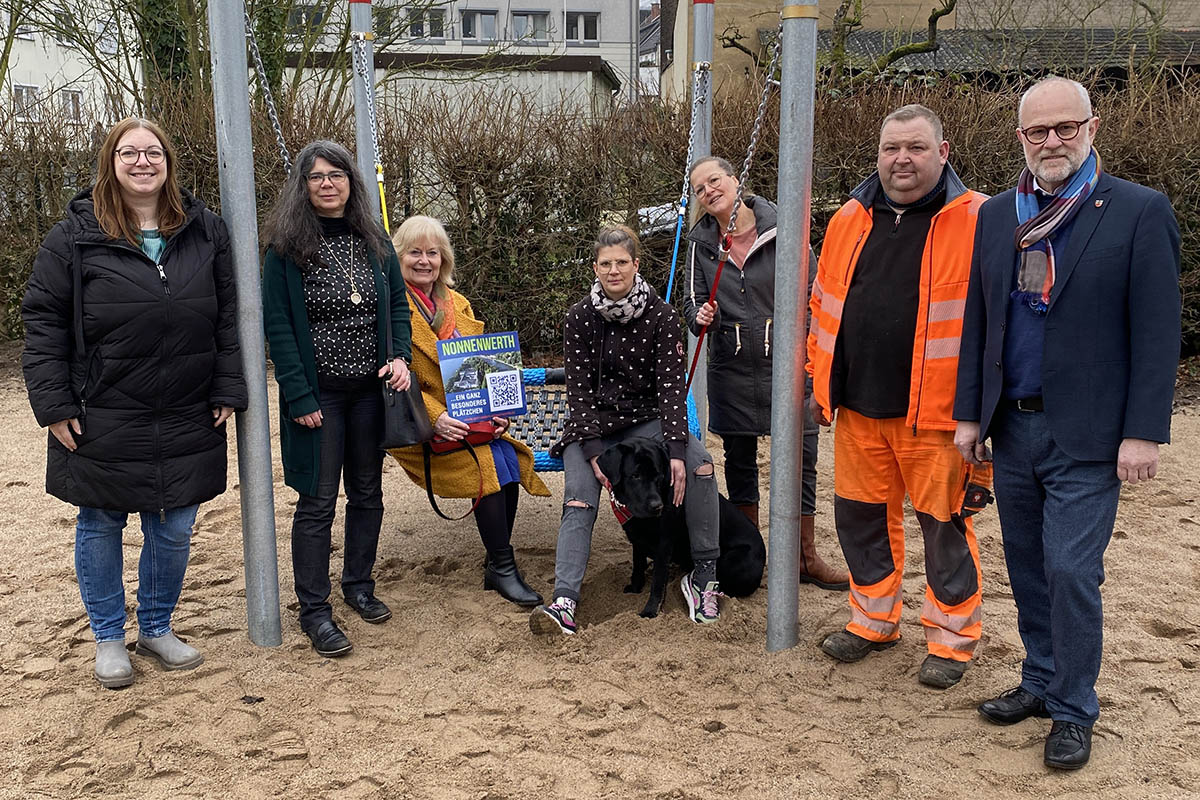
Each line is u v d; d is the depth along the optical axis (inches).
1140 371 105.1
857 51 617.3
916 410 127.4
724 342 168.4
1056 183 110.3
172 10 396.8
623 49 1393.9
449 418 156.3
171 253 124.5
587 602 166.2
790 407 138.2
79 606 156.4
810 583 170.7
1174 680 133.8
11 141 351.9
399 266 151.0
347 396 146.5
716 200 163.6
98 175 119.7
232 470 236.2
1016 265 114.5
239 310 134.6
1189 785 110.3
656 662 140.6
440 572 176.9
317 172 136.8
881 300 130.0
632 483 146.0
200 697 129.4
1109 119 351.6
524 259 343.3
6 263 364.8
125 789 110.3
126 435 123.3
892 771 114.0
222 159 131.6
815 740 120.5
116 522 130.6
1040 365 113.1
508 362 161.2
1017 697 124.7
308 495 142.4
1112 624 151.6
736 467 177.0
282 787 110.7
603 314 151.6
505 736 122.2
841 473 140.6
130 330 120.0
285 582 169.6
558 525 202.5
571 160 337.4
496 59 468.4
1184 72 410.0
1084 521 110.6
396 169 340.5
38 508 206.8
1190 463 247.9
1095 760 115.1
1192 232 348.8
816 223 333.7
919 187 125.6
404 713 126.7
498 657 142.9
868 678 136.4
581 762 116.2
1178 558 181.8
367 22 197.6
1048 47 546.3
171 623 151.0
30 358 119.4
